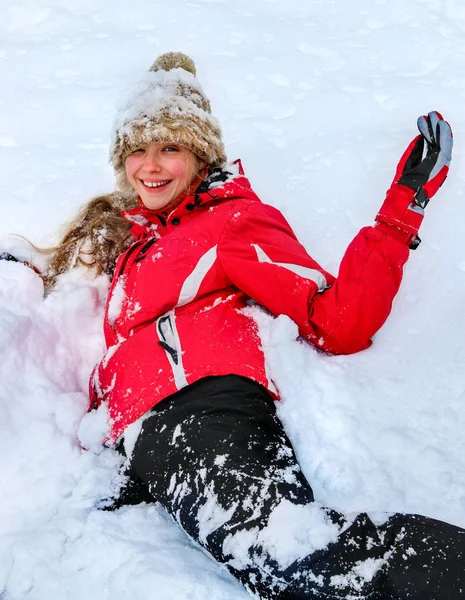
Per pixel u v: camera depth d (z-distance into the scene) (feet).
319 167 9.23
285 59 12.57
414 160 6.27
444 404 5.92
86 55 13.21
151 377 5.68
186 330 5.88
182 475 5.14
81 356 6.89
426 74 11.78
